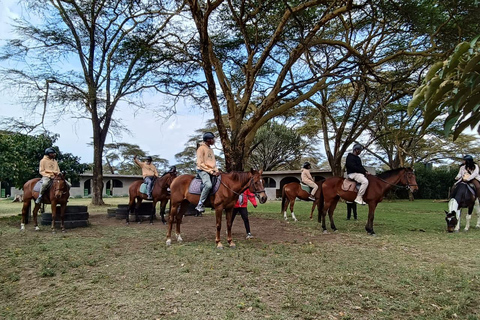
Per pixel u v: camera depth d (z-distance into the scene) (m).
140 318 3.56
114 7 15.73
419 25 11.06
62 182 8.86
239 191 6.93
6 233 8.77
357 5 10.59
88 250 6.64
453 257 6.30
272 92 12.17
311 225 10.55
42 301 4.04
